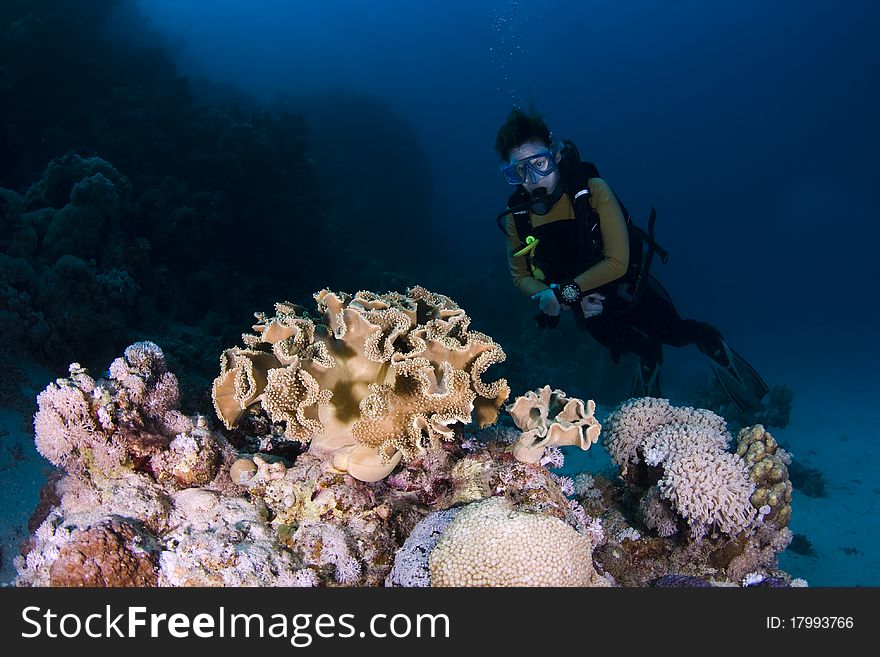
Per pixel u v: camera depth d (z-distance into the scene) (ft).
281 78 122.83
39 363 18.47
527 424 8.93
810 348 96.32
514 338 62.49
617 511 11.18
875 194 216.95
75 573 6.24
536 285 14.65
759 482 9.55
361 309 7.30
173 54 83.05
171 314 31.89
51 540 6.71
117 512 7.07
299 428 7.08
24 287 19.25
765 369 80.02
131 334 23.98
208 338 27.35
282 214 46.39
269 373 6.97
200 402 10.10
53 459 7.20
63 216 25.16
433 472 8.93
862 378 68.74
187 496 7.45
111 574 6.32
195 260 37.35
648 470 11.00
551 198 13.78
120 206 31.45
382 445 7.23
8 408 14.69
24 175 36.70
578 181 13.78
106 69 45.98
